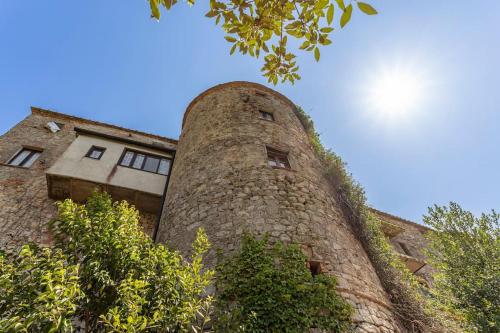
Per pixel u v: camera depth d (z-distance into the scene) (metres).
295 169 7.72
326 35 3.10
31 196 9.07
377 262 6.66
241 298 4.49
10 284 3.21
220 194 6.71
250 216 6.07
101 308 3.67
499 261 7.04
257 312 4.26
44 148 11.38
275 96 11.12
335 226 6.57
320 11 2.98
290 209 6.35
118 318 2.92
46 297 2.87
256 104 10.12
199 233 4.42
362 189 8.42
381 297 5.58
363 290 5.30
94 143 10.16
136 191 9.02
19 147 11.09
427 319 5.87
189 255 5.66
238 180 6.99
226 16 3.20
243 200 6.45
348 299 4.92
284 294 4.47
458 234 8.02
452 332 6.02
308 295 4.58
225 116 9.46
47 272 3.08
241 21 3.21
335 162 8.99
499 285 6.69
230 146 8.12
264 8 3.14
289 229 5.87
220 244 5.61
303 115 10.94
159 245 4.24
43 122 12.80
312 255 5.51
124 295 3.30
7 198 8.79
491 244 7.41
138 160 10.31
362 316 4.76
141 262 3.97
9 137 11.28
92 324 3.68
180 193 7.48
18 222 8.16
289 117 10.28
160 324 3.31
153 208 9.37
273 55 3.69
